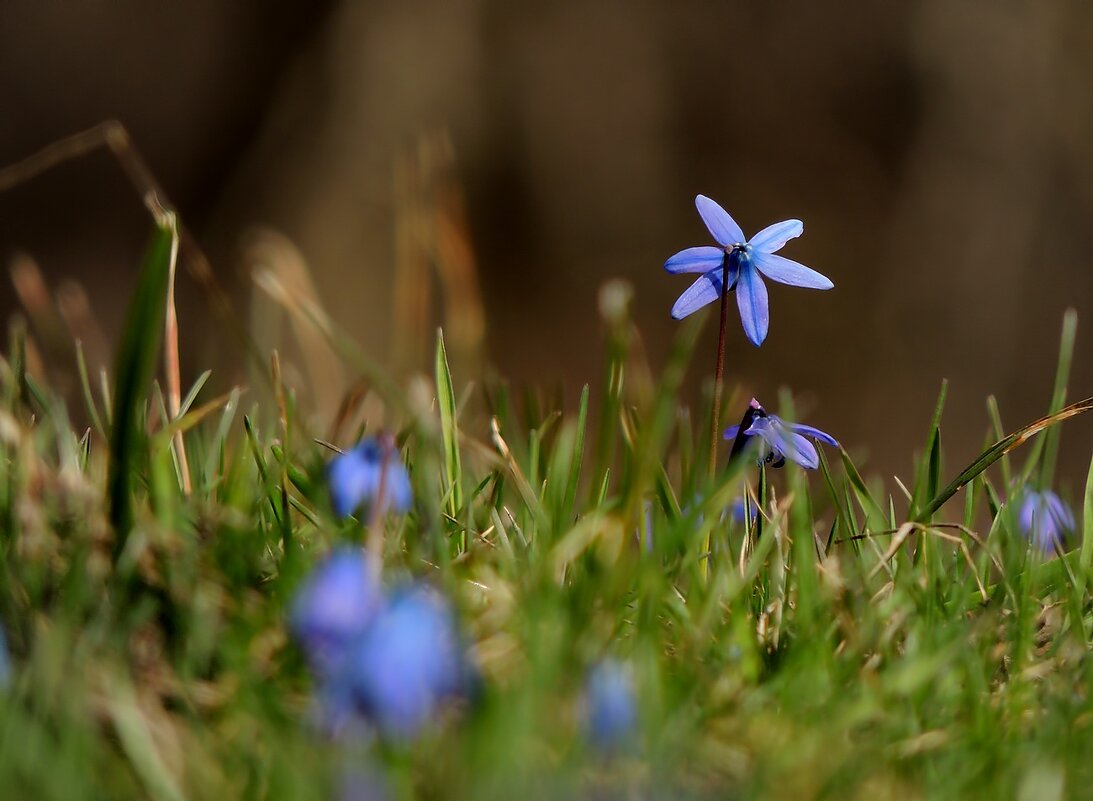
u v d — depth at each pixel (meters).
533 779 0.61
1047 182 2.51
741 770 0.63
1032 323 2.52
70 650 0.64
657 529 0.70
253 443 0.71
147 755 0.61
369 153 2.61
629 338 0.79
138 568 0.65
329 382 0.93
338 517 0.69
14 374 0.73
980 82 2.55
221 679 0.64
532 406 0.79
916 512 0.73
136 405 0.66
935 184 2.58
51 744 0.62
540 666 0.63
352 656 0.61
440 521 0.70
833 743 0.63
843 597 0.68
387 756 0.61
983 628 0.68
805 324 2.57
